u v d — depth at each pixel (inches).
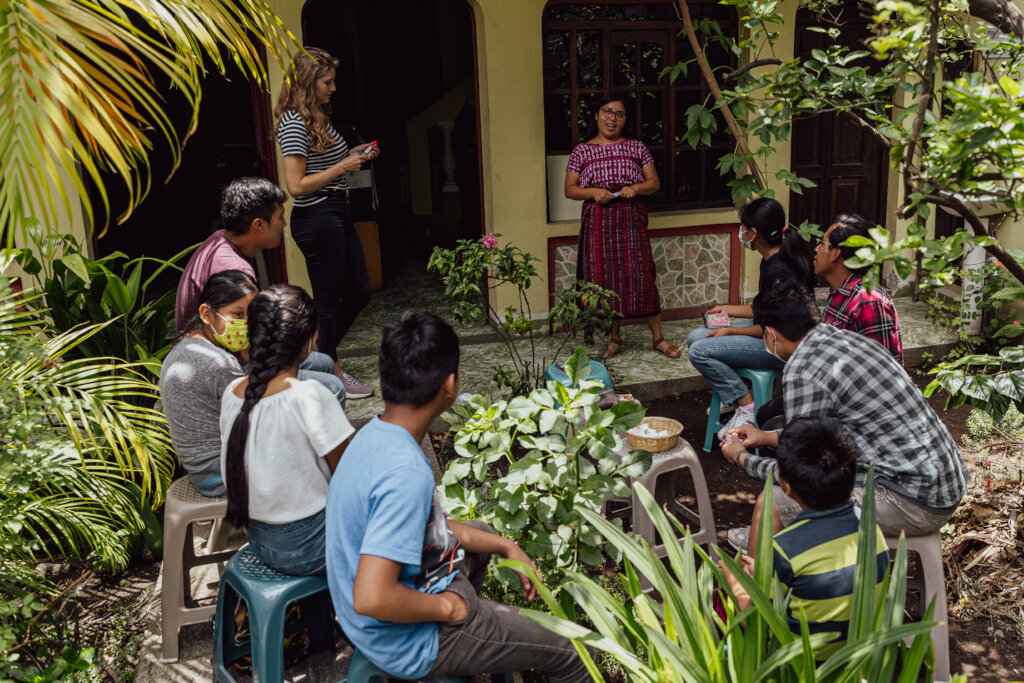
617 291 230.4
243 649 113.2
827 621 92.8
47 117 88.6
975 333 232.4
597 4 242.4
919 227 83.0
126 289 152.8
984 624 131.3
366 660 90.7
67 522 129.1
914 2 86.2
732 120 140.6
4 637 109.3
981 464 171.6
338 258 195.5
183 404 116.8
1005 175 77.1
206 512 119.9
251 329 101.3
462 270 199.2
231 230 139.3
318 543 101.3
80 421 138.9
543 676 118.7
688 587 85.7
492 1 229.6
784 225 170.2
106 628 133.1
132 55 93.9
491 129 238.1
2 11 88.2
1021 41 107.6
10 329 121.7
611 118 226.5
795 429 96.7
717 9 249.3
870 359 114.8
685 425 200.8
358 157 186.4
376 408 197.3
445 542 90.7
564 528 113.2
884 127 92.0
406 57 382.9
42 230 165.8
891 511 114.0
